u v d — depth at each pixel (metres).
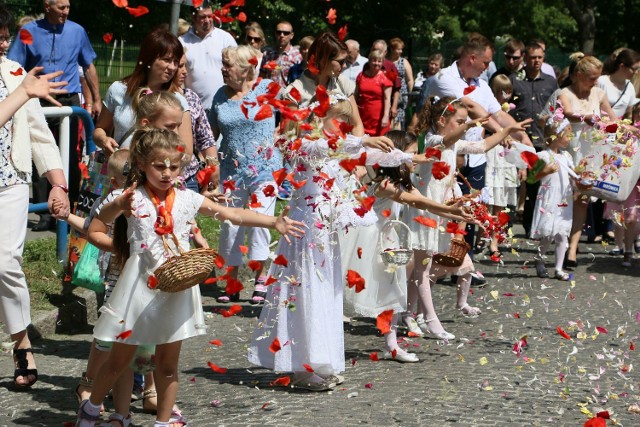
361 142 6.93
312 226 6.99
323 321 6.95
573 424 6.30
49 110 9.34
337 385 7.12
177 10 10.55
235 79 9.50
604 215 13.06
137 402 6.64
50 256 9.83
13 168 6.68
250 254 9.71
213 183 8.74
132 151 5.63
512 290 10.87
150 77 7.16
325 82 8.12
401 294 7.84
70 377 7.12
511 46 13.43
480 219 8.02
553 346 8.40
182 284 5.44
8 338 7.55
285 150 7.09
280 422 6.24
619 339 8.68
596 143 11.68
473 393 6.96
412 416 6.41
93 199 7.46
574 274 11.88
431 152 7.16
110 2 28.48
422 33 39.12
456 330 8.96
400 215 8.52
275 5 31.86
